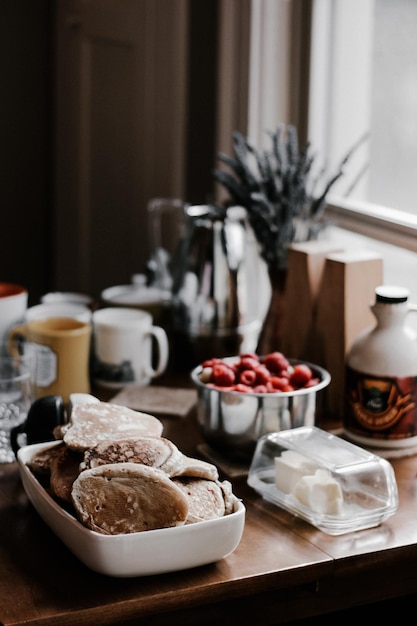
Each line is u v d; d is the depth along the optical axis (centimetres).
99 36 253
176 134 230
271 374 142
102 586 105
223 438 135
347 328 152
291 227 164
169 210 236
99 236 266
